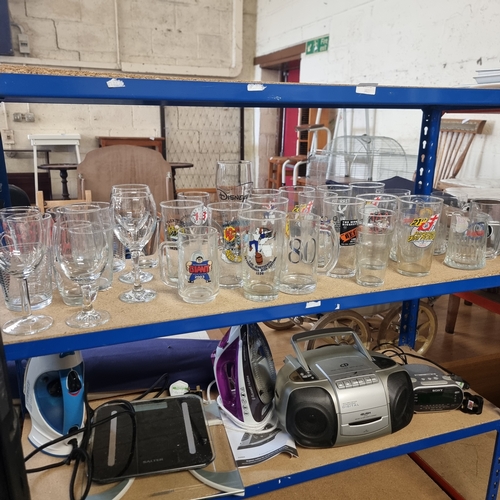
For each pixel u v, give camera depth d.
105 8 3.95
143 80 0.55
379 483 1.04
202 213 0.79
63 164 3.73
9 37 3.65
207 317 0.63
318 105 0.83
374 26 2.86
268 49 4.39
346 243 0.80
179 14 4.23
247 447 0.78
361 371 0.82
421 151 1.04
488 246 0.90
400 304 1.23
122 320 0.60
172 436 0.78
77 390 0.76
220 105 0.78
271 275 0.69
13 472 0.48
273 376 0.88
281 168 3.45
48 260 0.68
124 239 0.72
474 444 1.16
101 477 0.69
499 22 2.02
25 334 0.55
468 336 1.54
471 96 0.73
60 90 0.52
